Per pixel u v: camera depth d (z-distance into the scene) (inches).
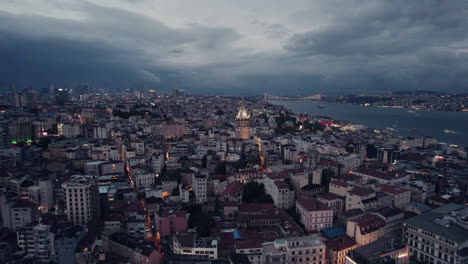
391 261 7578.7
